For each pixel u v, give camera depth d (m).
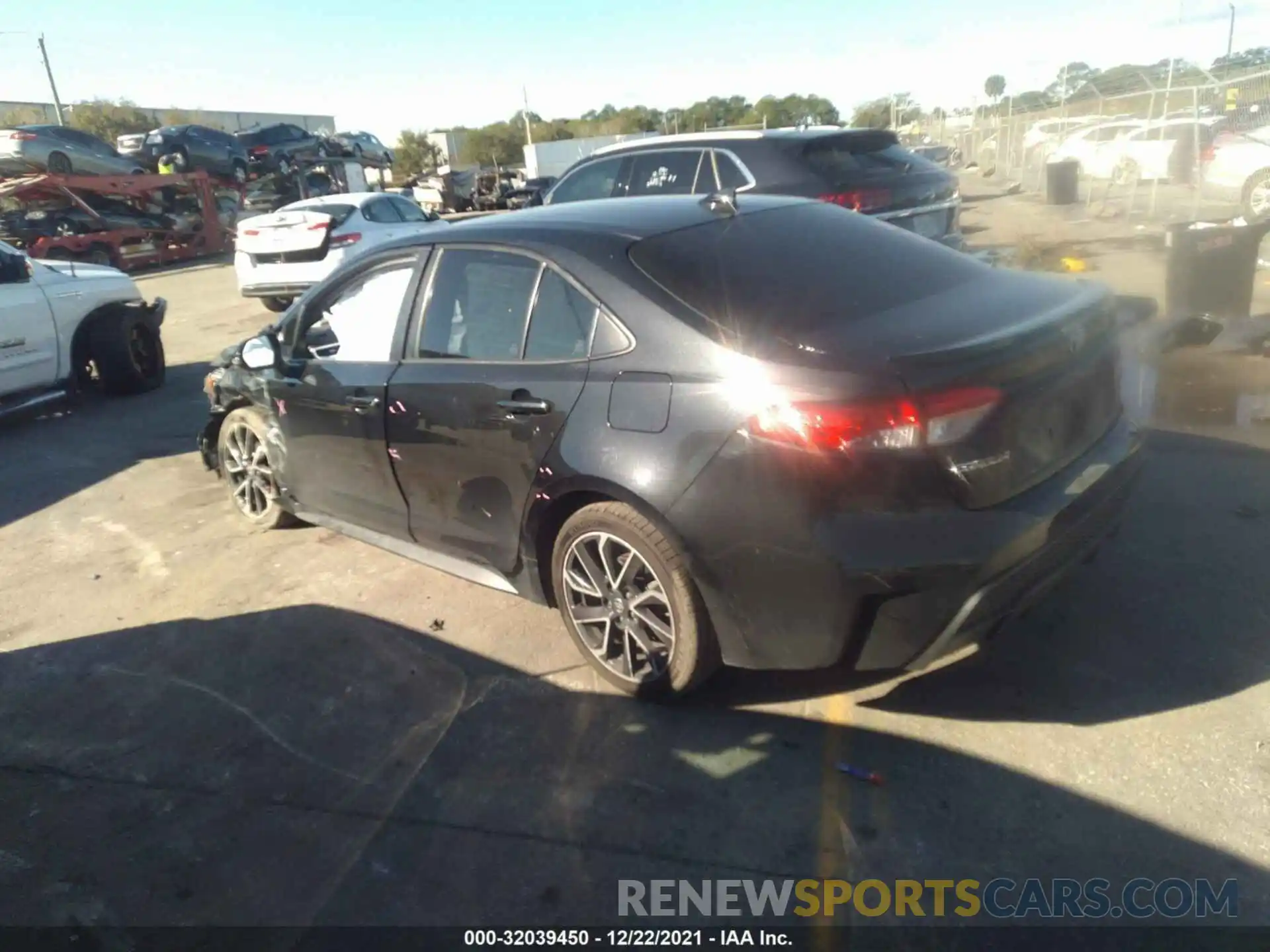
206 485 6.30
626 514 3.20
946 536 2.74
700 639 3.19
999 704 3.25
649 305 3.21
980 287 3.46
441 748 3.32
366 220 12.95
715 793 2.97
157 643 4.23
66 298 8.34
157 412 8.42
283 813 3.07
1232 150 13.21
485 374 3.62
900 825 2.77
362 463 4.27
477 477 3.72
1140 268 10.52
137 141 26.59
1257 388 6.06
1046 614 3.74
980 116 34.34
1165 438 5.41
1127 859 2.58
